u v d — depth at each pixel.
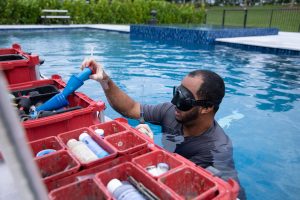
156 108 2.36
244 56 8.50
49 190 1.07
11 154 0.36
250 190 2.75
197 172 1.12
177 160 1.21
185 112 1.88
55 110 2.00
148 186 1.09
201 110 1.86
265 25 18.50
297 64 7.44
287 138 3.71
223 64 7.41
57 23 15.76
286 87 5.57
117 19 17.91
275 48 8.85
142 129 1.82
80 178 1.12
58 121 1.77
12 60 2.66
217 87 1.85
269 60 7.94
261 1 39.19
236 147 3.49
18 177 0.37
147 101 4.76
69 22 16.06
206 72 1.88
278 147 3.50
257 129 3.93
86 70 2.05
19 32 12.91
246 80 6.00
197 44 10.95
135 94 5.07
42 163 1.19
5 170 0.85
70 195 1.02
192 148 1.97
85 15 16.86
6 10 14.11
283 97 5.06
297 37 12.01
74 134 1.48
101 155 1.29
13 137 0.35
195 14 20.30
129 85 5.54
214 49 9.76
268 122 4.13
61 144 1.35
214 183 1.06
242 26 16.12
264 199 2.64
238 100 4.91
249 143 3.58
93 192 1.06
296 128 3.96
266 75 6.39
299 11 22.59
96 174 1.10
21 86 2.30
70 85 2.00
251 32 12.30
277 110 4.52
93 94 4.95
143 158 1.22
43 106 2.00
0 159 0.90
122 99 2.30
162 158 1.26
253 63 7.55
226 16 23.59
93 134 1.45
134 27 13.26
